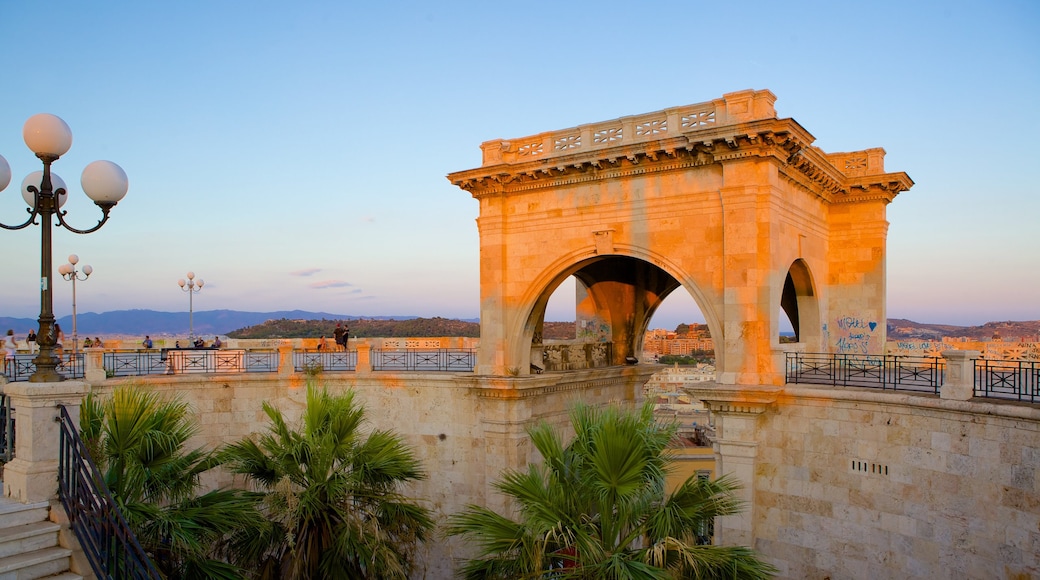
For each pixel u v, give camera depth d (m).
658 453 11.74
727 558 10.80
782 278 18.88
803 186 20.56
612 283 26.81
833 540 16.48
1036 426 13.08
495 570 11.73
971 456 14.23
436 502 23.16
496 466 21.80
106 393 21.31
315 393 15.24
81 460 10.08
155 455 12.34
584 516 11.73
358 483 14.26
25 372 22.25
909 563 15.21
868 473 15.97
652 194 19.88
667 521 11.12
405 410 23.84
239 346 33.59
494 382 21.47
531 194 22.14
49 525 10.20
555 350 24.22
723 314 18.30
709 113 18.77
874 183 22.36
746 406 17.42
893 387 16.75
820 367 22.09
